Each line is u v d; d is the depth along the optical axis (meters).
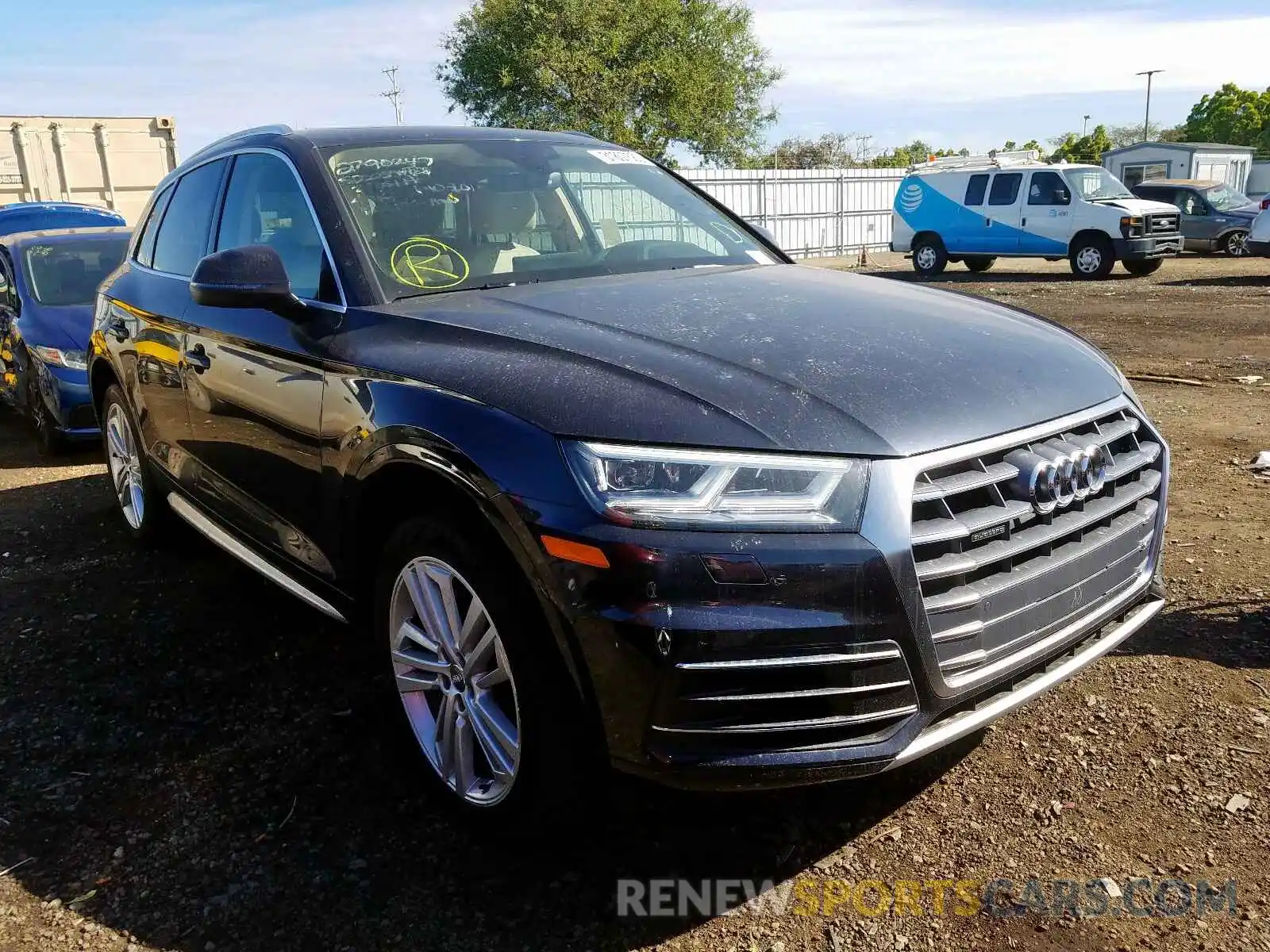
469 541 2.39
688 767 2.12
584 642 2.14
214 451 3.68
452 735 2.63
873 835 2.61
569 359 2.45
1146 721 3.02
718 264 3.70
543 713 2.27
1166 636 3.54
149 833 2.68
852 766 2.15
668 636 2.06
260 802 2.80
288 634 3.90
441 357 2.62
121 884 2.48
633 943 2.26
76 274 7.68
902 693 2.17
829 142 58.47
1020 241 19.23
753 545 2.07
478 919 2.34
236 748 3.08
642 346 2.50
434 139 3.72
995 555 2.27
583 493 2.14
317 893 2.43
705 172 26.75
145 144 14.79
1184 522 4.67
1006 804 2.70
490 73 31.61
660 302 2.90
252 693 3.43
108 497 5.96
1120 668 3.34
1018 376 2.54
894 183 31.58
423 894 2.43
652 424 2.18
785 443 2.14
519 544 2.21
